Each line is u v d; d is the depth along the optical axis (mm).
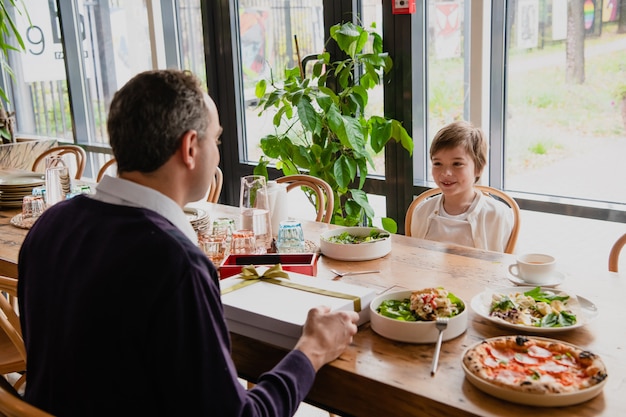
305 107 3049
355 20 3391
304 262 1749
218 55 4070
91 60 5023
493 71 2982
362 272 1810
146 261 996
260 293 1498
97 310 1005
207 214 2393
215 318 1042
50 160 2684
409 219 2529
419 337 1348
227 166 4238
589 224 2879
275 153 3273
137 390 1009
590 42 2701
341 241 1992
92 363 1014
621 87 2658
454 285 1686
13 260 2059
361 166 3238
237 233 1909
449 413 1113
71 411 1051
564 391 1080
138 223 1050
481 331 1405
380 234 2023
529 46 2875
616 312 1484
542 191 2992
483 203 2365
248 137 4156
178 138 1092
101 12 4809
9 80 5836
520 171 3043
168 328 977
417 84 3230
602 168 2789
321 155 3264
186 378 988
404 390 1166
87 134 5277
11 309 1826
